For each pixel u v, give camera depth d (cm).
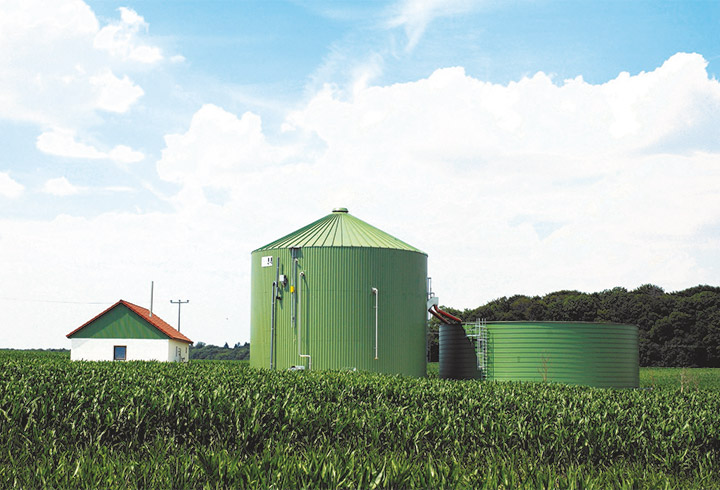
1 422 2019
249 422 1991
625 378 4194
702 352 10094
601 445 1953
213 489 1338
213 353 16600
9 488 1385
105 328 6631
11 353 7862
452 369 4625
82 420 2020
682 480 1809
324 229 4306
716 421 2134
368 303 4103
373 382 2816
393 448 1980
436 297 4566
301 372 3472
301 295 4106
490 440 2009
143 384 2606
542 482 1420
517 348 4175
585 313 10644
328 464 1346
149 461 1591
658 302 10662
